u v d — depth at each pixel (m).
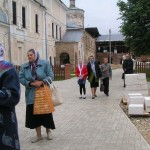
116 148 7.50
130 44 33.97
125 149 7.41
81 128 9.64
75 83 28.50
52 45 55.38
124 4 34.06
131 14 32.56
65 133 9.05
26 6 41.66
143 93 14.20
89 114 12.01
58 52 58.06
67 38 62.31
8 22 35.31
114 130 9.30
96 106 13.98
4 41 34.59
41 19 48.88
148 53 34.38
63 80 32.75
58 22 59.88
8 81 4.20
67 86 25.28
